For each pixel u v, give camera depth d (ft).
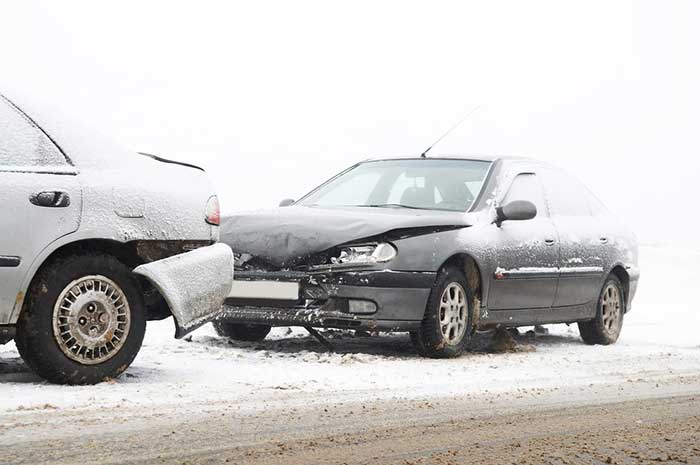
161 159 29.37
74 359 26.63
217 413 22.74
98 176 27.22
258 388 26.89
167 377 28.50
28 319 26.13
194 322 28.50
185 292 28.19
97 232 26.86
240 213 37.42
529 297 39.73
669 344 45.42
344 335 41.11
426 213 37.45
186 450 18.56
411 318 34.96
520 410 24.48
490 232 38.09
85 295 26.78
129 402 23.97
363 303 34.53
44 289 26.25
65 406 23.17
